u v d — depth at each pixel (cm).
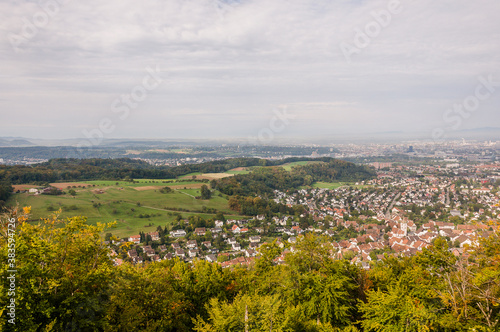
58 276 1912
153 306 2403
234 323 1936
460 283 2273
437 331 2153
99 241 2197
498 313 2044
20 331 1599
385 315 2242
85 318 1934
